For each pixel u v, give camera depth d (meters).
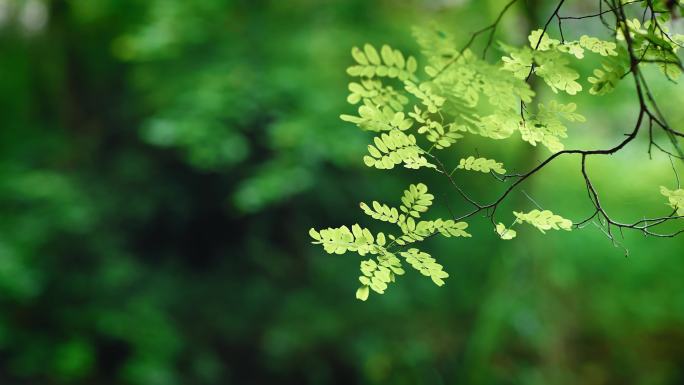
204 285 7.70
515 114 1.19
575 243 7.21
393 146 1.20
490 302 6.59
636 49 1.28
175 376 6.88
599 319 7.32
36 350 6.71
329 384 6.96
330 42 6.33
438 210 7.19
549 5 4.54
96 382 6.82
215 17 6.55
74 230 7.16
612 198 7.25
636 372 7.04
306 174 6.35
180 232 7.89
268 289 7.52
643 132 4.76
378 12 6.69
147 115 7.70
